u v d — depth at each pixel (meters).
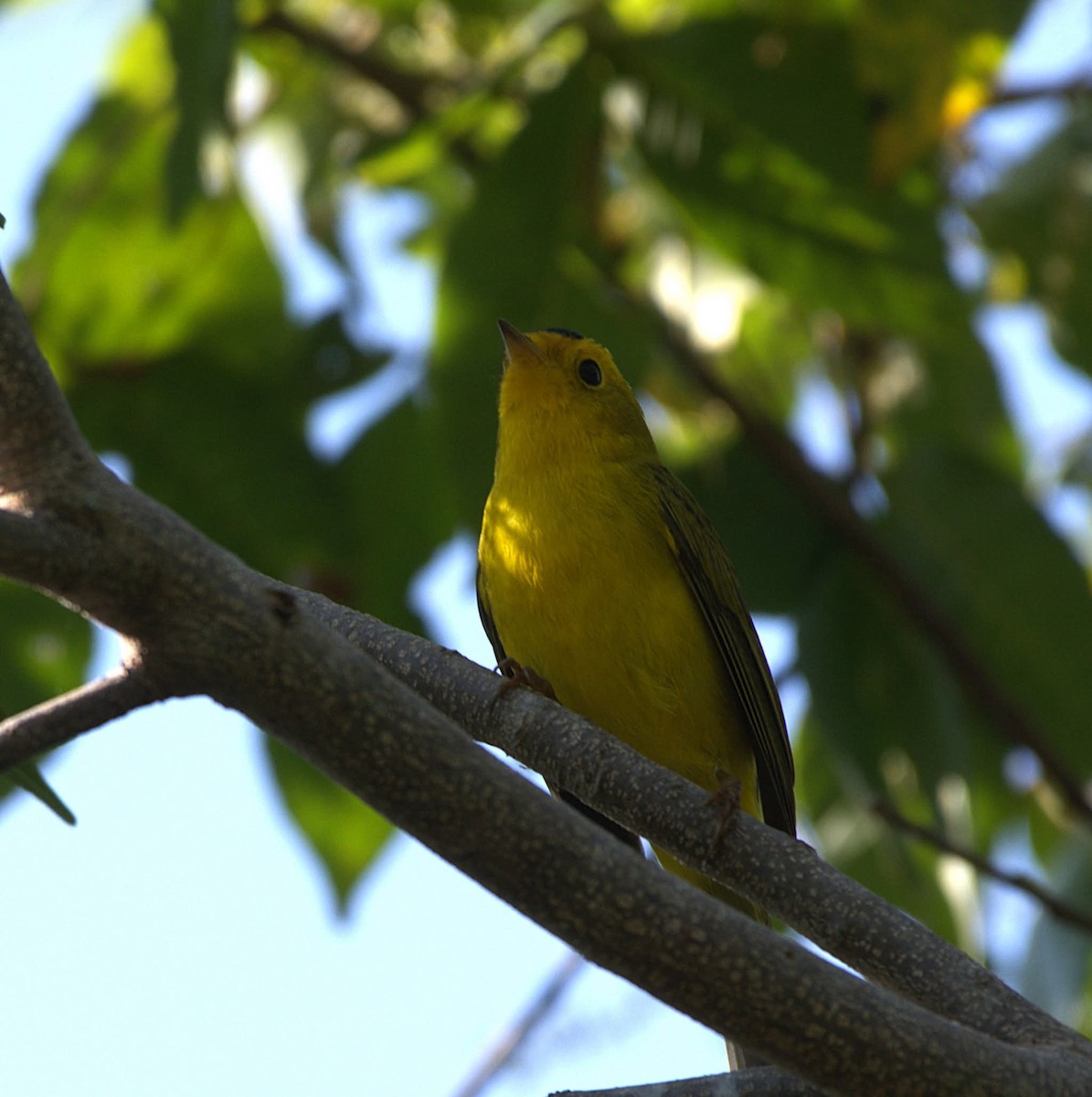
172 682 5.11
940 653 11.60
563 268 11.31
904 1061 5.25
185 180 10.00
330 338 12.37
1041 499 14.05
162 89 12.53
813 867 6.74
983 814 12.83
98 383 11.91
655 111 11.59
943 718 11.51
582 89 11.48
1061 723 11.95
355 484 12.04
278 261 12.38
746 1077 6.25
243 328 12.34
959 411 12.98
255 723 5.31
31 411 4.93
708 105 11.51
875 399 13.13
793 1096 6.17
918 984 6.36
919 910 11.92
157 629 5.02
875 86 11.05
